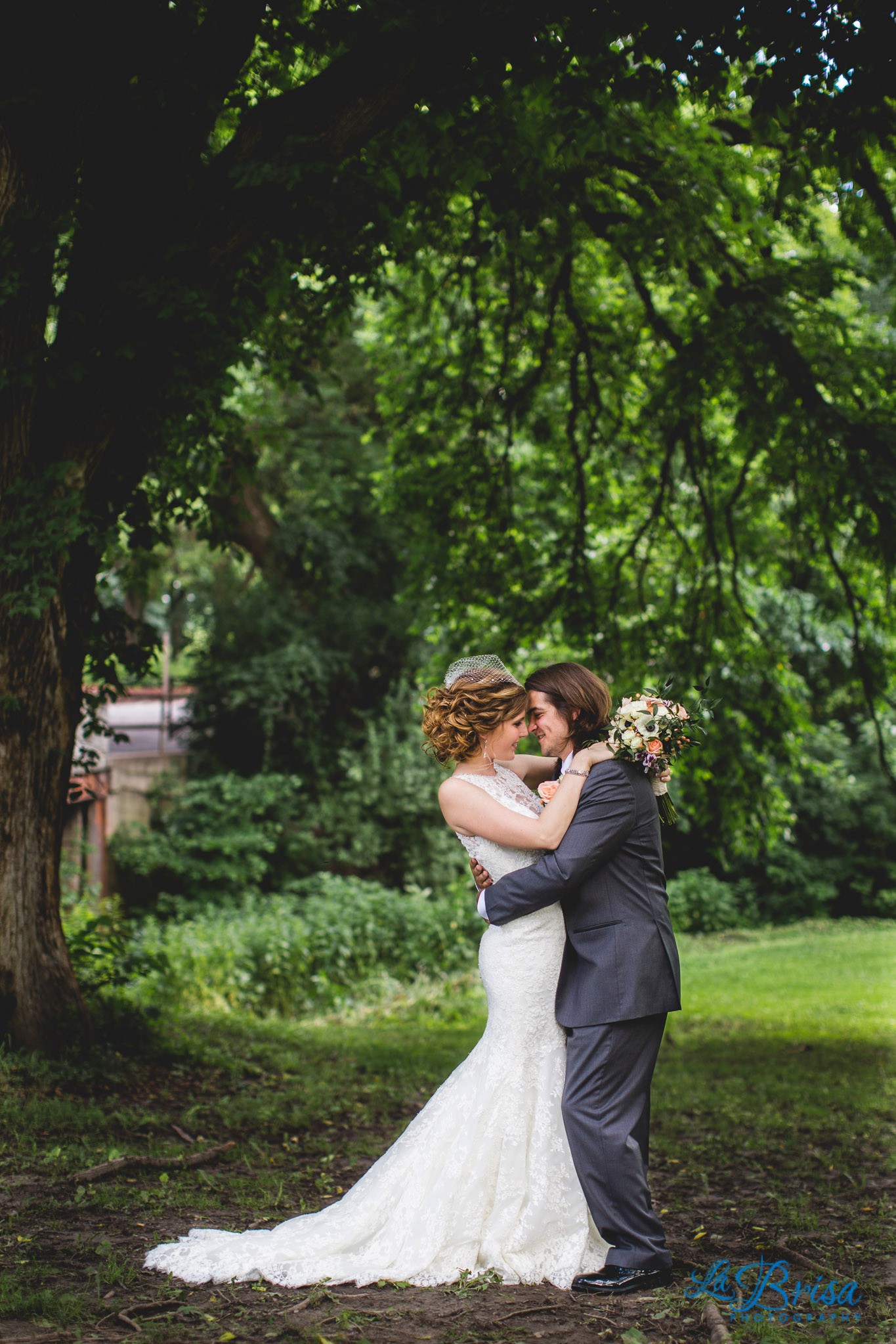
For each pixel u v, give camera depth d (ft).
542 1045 11.35
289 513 65.72
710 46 17.34
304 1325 9.36
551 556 37.04
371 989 46.98
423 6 16.84
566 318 35.65
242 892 58.75
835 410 28.48
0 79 17.46
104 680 23.17
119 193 19.12
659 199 26.30
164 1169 14.79
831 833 75.51
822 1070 27.53
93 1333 9.02
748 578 40.42
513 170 21.08
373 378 62.95
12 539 18.44
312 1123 19.16
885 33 16.58
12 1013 19.44
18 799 19.66
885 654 34.65
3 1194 13.12
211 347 18.52
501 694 11.60
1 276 17.49
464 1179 11.02
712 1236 13.21
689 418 33.35
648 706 11.34
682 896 72.43
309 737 63.46
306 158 18.25
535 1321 9.58
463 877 62.95
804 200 21.63
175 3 18.42
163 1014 27.27
